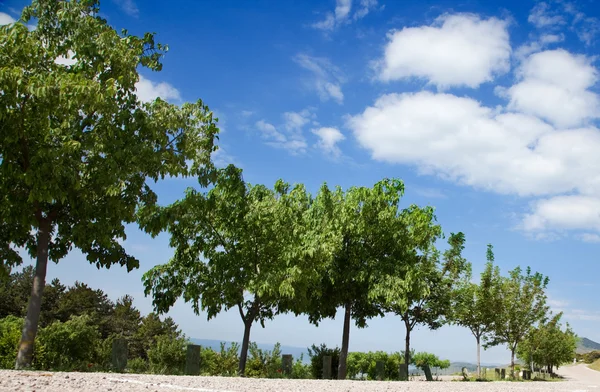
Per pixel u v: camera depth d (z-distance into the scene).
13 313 51.62
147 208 15.94
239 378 13.35
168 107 16.12
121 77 15.27
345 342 25.41
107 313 64.25
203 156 17.98
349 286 25.16
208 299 20.75
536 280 42.34
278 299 22.55
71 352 17.12
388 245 25.53
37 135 14.22
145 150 14.80
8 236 15.51
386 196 25.69
